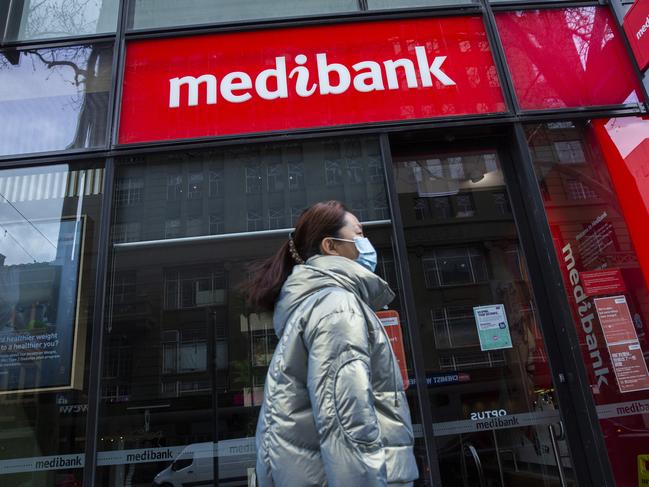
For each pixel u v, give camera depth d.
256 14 3.77
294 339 1.29
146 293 3.07
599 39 3.67
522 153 3.36
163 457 2.77
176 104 3.45
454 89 3.52
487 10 3.71
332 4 3.80
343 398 1.13
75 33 3.72
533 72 3.57
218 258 3.16
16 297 3.05
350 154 3.38
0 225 3.20
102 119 3.45
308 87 3.50
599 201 3.29
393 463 1.20
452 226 3.37
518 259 3.30
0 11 3.75
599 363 2.98
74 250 3.14
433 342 3.12
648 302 3.09
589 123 3.46
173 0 3.81
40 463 2.74
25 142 3.39
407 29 3.67
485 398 3.00
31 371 2.91
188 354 2.96
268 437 1.24
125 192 3.27
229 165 3.35
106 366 2.91
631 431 2.86
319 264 1.47
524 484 2.84
